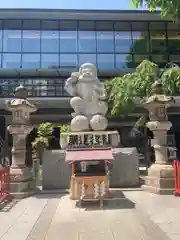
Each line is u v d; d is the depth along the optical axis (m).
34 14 21.47
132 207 7.48
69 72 21.23
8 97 20.33
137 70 12.75
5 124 21.53
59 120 22.22
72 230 5.65
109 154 8.08
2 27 21.47
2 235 5.46
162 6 6.11
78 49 21.80
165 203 7.85
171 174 9.37
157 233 5.33
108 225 5.91
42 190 10.34
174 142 22.59
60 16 21.77
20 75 20.98
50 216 6.78
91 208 7.49
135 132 21.97
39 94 20.88
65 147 11.05
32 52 21.34
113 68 21.34
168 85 8.41
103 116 11.50
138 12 22.14
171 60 22.34
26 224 6.14
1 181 8.11
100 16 22.06
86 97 11.64
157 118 9.94
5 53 21.11
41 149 15.38
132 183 10.77
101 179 7.72
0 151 20.02
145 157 18.98
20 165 9.60
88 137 10.62
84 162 8.25
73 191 7.77
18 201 8.56
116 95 12.91
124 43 22.34
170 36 22.81
